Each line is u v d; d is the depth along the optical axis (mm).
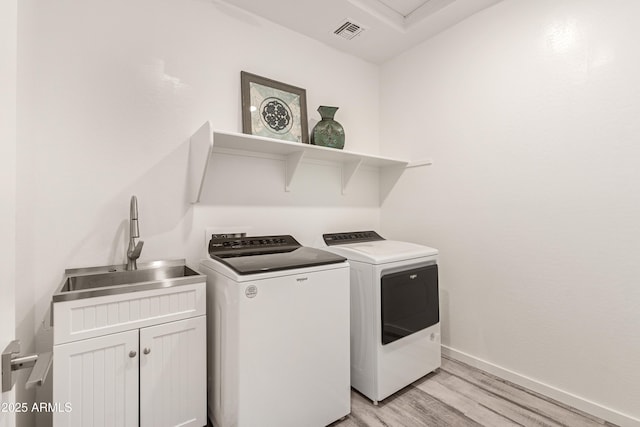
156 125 1779
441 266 2439
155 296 1373
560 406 1753
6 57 538
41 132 1443
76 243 1538
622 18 1582
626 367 1568
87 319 1210
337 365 1654
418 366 2004
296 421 1498
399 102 2787
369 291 1843
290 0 2053
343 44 2605
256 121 2127
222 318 1500
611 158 1623
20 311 1193
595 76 1673
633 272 1555
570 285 1768
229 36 2064
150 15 1767
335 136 2342
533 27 1917
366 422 1642
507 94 2043
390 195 2871
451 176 2379
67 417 1168
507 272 2045
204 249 1943
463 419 1651
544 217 1874
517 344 1991
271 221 2246
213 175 1988
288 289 1485
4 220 539
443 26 2369
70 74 1525
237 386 1342
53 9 1482
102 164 1611
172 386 1416
